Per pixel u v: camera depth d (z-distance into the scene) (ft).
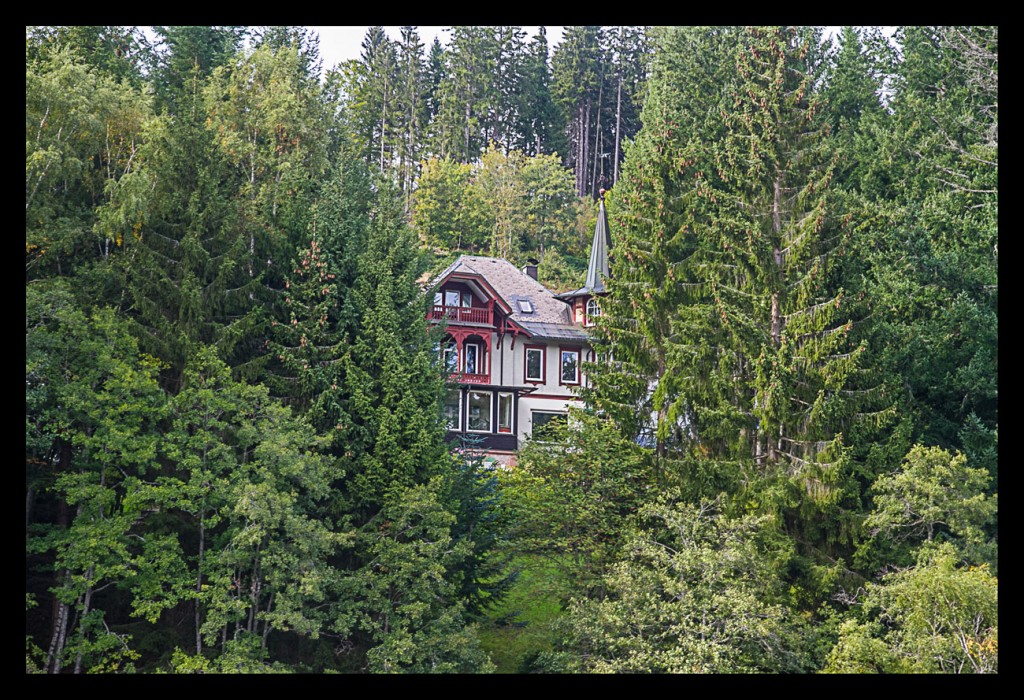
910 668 97.71
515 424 191.83
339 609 108.88
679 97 191.52
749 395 125.59
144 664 105.91
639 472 121.39
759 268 126.72
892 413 117.50
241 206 128.47
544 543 116.16
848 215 126.21
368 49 363.56
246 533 102.06
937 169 161.38
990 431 125.90
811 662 103.24
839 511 117.08
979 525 112.16
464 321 189.57
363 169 153.99
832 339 119.85
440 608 113.50
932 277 138.51
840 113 194.18
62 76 119.96
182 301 114.93
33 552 107.45
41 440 101.14
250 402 114.01
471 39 365.20
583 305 198.70
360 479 114.62
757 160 131.54
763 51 138.72
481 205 311.88
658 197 141.59
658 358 134.00
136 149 128.16
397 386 118.93
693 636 102.73
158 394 107.96
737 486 119.24
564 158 375.45
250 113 149.07
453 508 117.70
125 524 101.24
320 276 122.93
